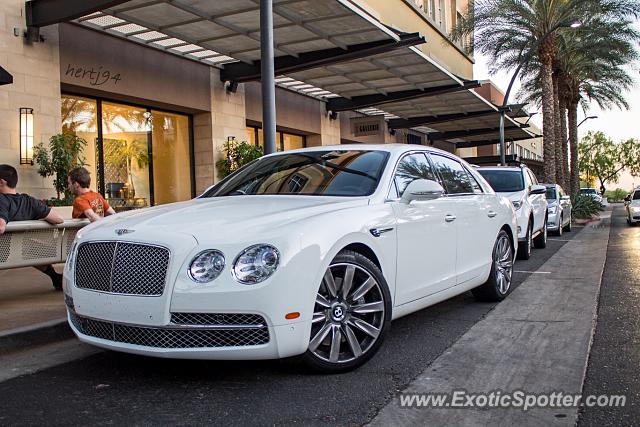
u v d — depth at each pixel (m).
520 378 4.01
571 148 34.78
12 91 9.72
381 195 4.75
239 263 3.61
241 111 15.23
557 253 11.87
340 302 4.08
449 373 4.12
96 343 3.91
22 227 5.86
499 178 11.80
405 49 13.62
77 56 10.93
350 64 14.79
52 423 3.32
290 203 4.53
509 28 23.31
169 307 3.60
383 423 3.29
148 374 4.16
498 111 22.94
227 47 12.78
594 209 30.34
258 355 3.66
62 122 11.37
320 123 19.14
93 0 9.38
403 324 5.61
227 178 5.84
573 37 25.53
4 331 4.89
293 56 13.52
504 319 5.78
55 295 6.71
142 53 12.36
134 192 12.93
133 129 12.97
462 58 31.91
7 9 9.66
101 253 3.90
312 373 4.10
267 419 3.34
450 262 5.49
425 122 23.33
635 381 3.93
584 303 6.47
